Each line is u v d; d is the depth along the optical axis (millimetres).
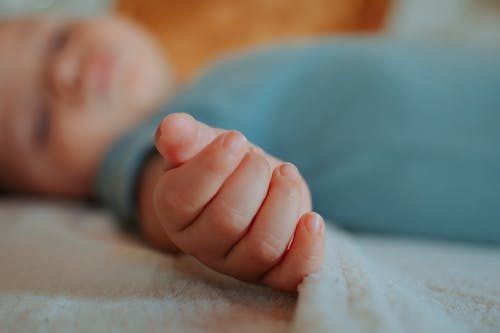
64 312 148
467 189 242
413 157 245
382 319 130
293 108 279
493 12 591
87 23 424
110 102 387
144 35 465
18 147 388
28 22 425
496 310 152
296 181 160
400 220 248
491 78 256
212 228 156
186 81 455
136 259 196
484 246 248
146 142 241
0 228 264
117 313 146
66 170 388
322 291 141
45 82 385
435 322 133
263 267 159
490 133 245
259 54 327
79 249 215
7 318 145
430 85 256
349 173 252
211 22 580
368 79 266
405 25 589
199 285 166
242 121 268
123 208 247
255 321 144
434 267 195
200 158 153
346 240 199
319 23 568
